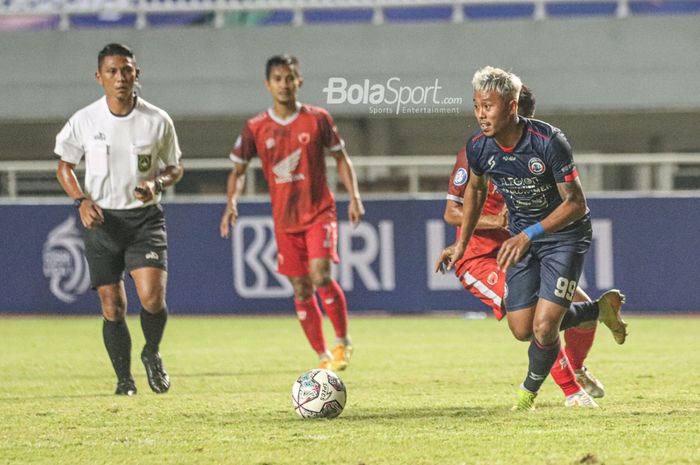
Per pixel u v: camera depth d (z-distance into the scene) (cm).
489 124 1917
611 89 6381
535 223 2050
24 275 4906
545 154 1945
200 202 4806
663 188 4944
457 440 1791
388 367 3108
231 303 4809
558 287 2017
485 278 2392
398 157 6481
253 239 4794
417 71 6394
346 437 1836
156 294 2512
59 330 4412
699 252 4628
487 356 3381
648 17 6362
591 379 2338
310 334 3083
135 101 2488
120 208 2488
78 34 6550
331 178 5003
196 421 2066
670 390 2484
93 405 2341
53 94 6556
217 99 6494
